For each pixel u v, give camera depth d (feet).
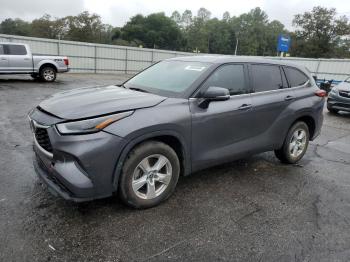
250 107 13.28
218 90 11.12
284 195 12.73
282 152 15.94
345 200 12.63
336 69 89.76
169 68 13.79
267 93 14.30
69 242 8.80
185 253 8.66
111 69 92.58
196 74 12.27
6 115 24.35
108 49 90.22
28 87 42.57
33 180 12.51
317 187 13.76
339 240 9.72
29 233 9.07
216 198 12.03
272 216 10.96
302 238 9.72
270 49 381.19
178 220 10.27
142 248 8.75
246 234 9.75
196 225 10.05
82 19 259.19
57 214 10.14
